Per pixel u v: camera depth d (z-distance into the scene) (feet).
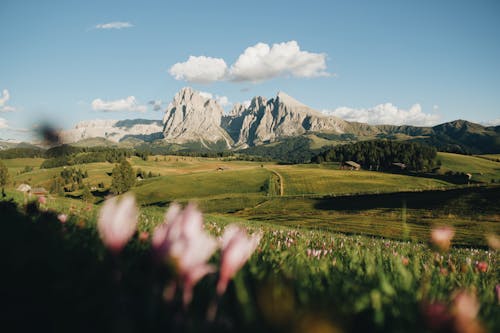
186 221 2.98
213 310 3.85
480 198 240.12
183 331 3.62
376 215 242.37
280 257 11.67
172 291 3.21
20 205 15.70
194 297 5.21
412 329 4.83
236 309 5.03
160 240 3.03
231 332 3.95
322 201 313.53
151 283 3.27
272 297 4.85
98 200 385.50
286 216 271.90
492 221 196.65
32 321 4.16
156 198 399.03
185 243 2.89
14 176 592.19
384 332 5.08
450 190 272.31
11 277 5.07
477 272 13.15
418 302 6.43
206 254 2.97
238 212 312.71
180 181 466.29
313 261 11.32
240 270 7.00
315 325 3.92
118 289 4.30
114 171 430.61
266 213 297.33
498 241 8.45
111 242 3.02
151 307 3.77
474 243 133.69
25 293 4.67
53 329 4.01
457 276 12.09
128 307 3.97
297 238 23.71
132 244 8.07
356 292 6.89
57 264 5.65
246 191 422.00
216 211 324.80
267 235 23.21
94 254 6.77
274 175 495.41
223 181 464.24
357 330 5.24
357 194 316.19
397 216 232.32
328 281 7.89
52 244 6.86
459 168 630.74
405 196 279.28
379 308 5.42
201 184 451.53
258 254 11.71
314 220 235.81
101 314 4.18
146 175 631.56
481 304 6.86
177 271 2.94
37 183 513.45
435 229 7.76
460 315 3.43
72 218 13.21
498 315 6.31
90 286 4.90
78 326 4.10
